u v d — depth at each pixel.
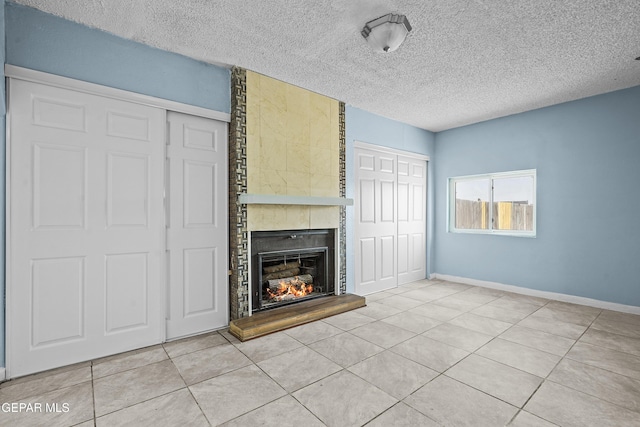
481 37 2.58
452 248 5.37
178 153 2.93
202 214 3.07
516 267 4.59
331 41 2.67
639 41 2.63
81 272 2.44
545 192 4.28
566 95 3.87
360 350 2.65
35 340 2.26
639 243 3.58
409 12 2.26
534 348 2.68
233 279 3.19
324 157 3.88
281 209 3.48
